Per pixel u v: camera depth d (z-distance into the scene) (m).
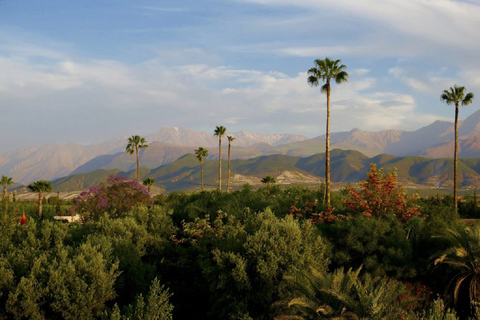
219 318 17.30
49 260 18.16
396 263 18.14
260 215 22.23
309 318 12.53
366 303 11.42
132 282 19.78
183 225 26.17
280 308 16.05
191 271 22.77
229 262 17.33
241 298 16.97
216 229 24.97
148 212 28.42
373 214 24.25
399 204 24.30
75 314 15.81
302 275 15.69
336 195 33.78
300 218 26.77
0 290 15.96
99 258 17.72
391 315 11.74
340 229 20.31
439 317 11.86
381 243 19.27
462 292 16.25
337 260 19.17
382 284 12.48
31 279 15.94
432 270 17.27
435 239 19.48
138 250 23.19
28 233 22.00
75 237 24.75
